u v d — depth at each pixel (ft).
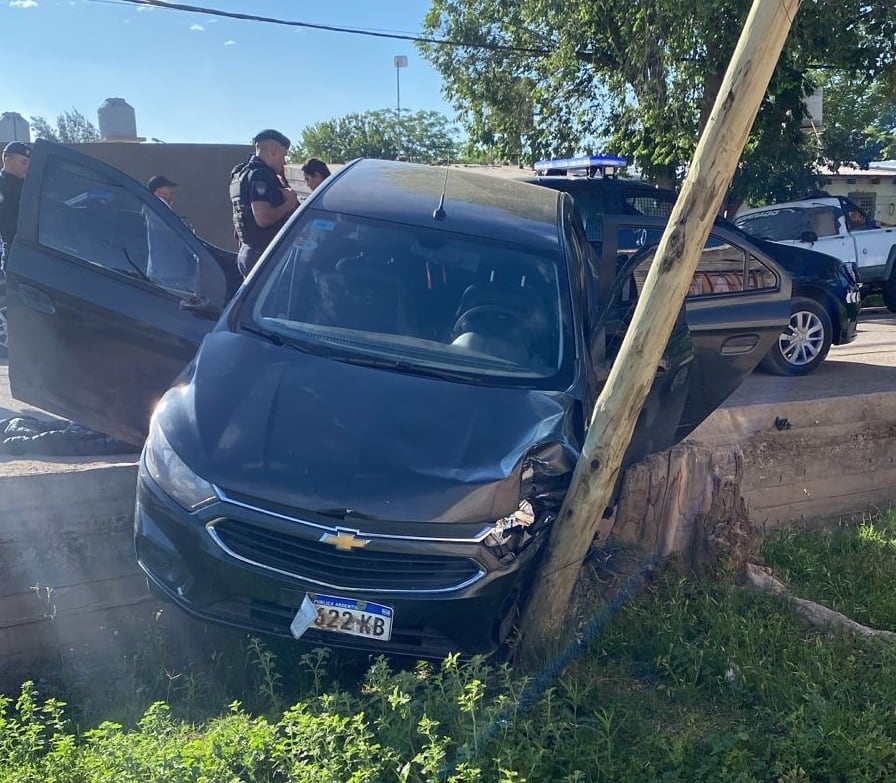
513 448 12.42
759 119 58.03
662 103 53.83
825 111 90.17
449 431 12.49
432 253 15.61
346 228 15.90
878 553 18.98
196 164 57.21
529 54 67.41
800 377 32.73
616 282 15.94
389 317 14.74
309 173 27.58
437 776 10.19
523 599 13.23
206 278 15.51
